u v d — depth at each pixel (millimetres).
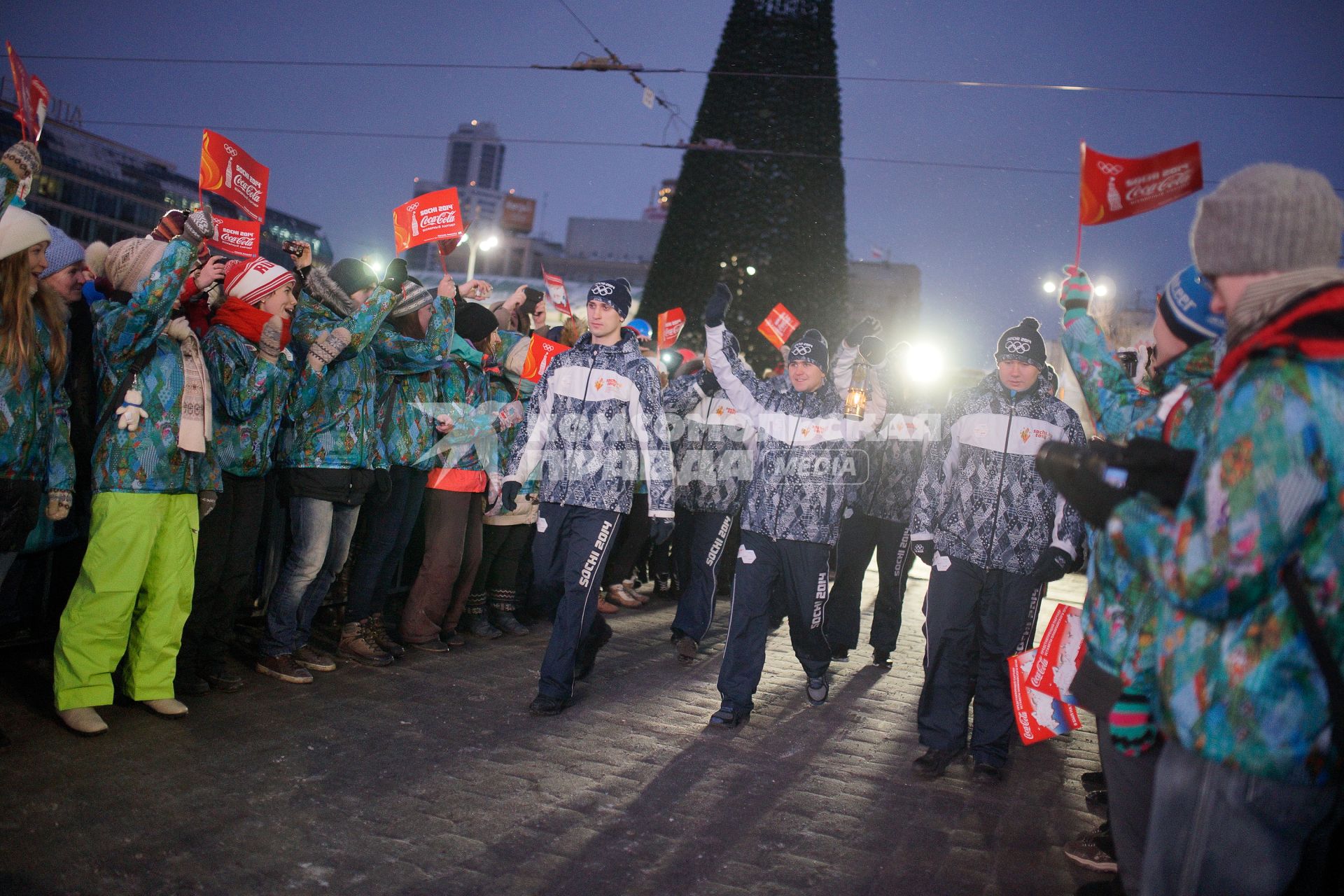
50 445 3457
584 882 2842
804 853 3188
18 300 3189
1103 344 3342
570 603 4492
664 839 3207
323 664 4836
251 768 3488
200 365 3914
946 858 3262
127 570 3656
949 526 4117
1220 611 1588
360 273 4812
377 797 3338
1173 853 1710
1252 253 1711
